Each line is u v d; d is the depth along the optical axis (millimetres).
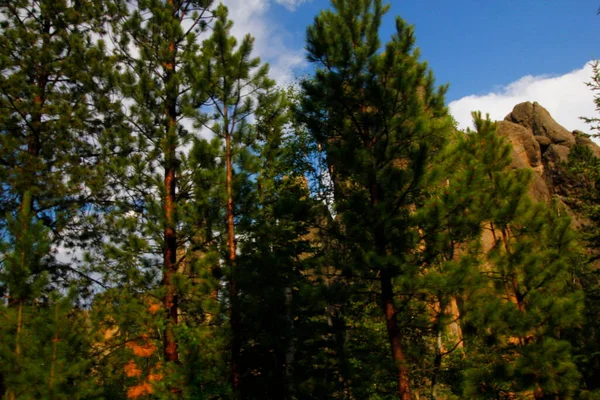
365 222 9805
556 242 11648
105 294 11844
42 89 14984
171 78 14320
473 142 12859
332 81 10875
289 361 13172
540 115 39781
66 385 6570
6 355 6383
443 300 9766
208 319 12797
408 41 11375
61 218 13695
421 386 13539
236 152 12719
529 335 10297
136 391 9781
